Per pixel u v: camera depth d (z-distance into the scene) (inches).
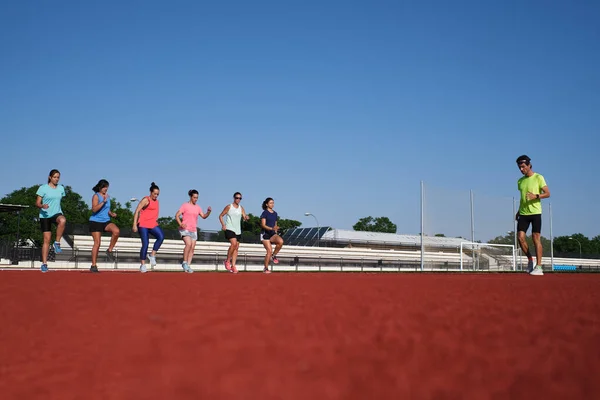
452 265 1197.7
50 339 89.3
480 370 62.2
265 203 547.5
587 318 115.0
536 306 142.8
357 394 52.0
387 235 2278.5
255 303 152.4
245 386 55.9
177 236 1453.0
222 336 91.7
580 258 1951.3
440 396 50.6
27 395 53.5
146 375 62.1
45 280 282.8
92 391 54.8
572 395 50.3
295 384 56.4
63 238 1322.6
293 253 1769.2
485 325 103.4
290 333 94.6
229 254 530.0
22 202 2519.7
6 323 109.1
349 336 90.7
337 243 2075.5
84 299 163.6
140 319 115.3
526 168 447.2
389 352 75.1
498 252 1270.9
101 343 85.1
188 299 165.6
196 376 61.1
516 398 49.4
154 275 421.1
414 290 210.2
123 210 3036.4
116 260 1216.8
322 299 165.9
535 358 69.6
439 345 80.7
